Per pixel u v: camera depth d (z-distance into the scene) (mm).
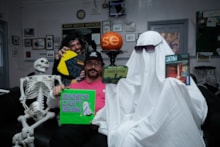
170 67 1169
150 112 1197
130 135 1151
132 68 1405
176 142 1074
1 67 3764
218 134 1188
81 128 1390
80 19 4051
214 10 3457
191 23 3592
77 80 1736
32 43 4281
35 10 4254
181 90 1112
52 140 1349
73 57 1888
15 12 4090
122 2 3756
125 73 1370
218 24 3457
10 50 3941
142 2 3777
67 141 1280
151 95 1246
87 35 4020
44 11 4219
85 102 1358
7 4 3842
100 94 1542
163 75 1235
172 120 1091
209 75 3482
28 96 1615
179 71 1147
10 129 1661
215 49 3508
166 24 3713
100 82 1625
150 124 1124
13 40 4016
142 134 1127
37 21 4254
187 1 3582
